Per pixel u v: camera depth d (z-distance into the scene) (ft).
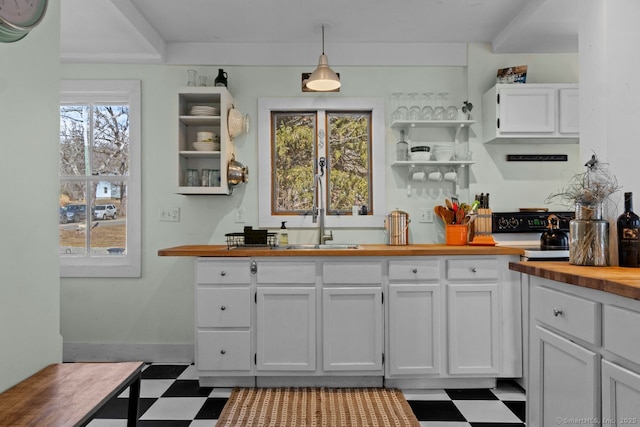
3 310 4.24
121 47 10.50
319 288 8.93
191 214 11.27
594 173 6.00
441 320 8.95
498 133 10.35
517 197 11.27
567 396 4.91
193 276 11.18
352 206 11.45
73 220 11.33
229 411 7.89
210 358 8.90
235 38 10.98
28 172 4.68
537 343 5.63
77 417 3.61
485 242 10.02
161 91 11.26
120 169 11.41
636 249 5.32
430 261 8.94
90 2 8.17
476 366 8.88
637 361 3.82
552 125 10.36
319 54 11.31
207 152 10.44
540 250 8.97
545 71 11.24
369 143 11.52
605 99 5.92
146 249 11.19
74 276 11.08
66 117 11.38
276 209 11.51
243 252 8.86
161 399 8.52
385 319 8.95
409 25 10.27
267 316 8.89
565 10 8.80
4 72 4.29
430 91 11.43
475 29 10.50
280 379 9.11
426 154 10.89
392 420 7.55
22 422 3.51
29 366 4.64
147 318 11.14
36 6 4.39
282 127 11.52
